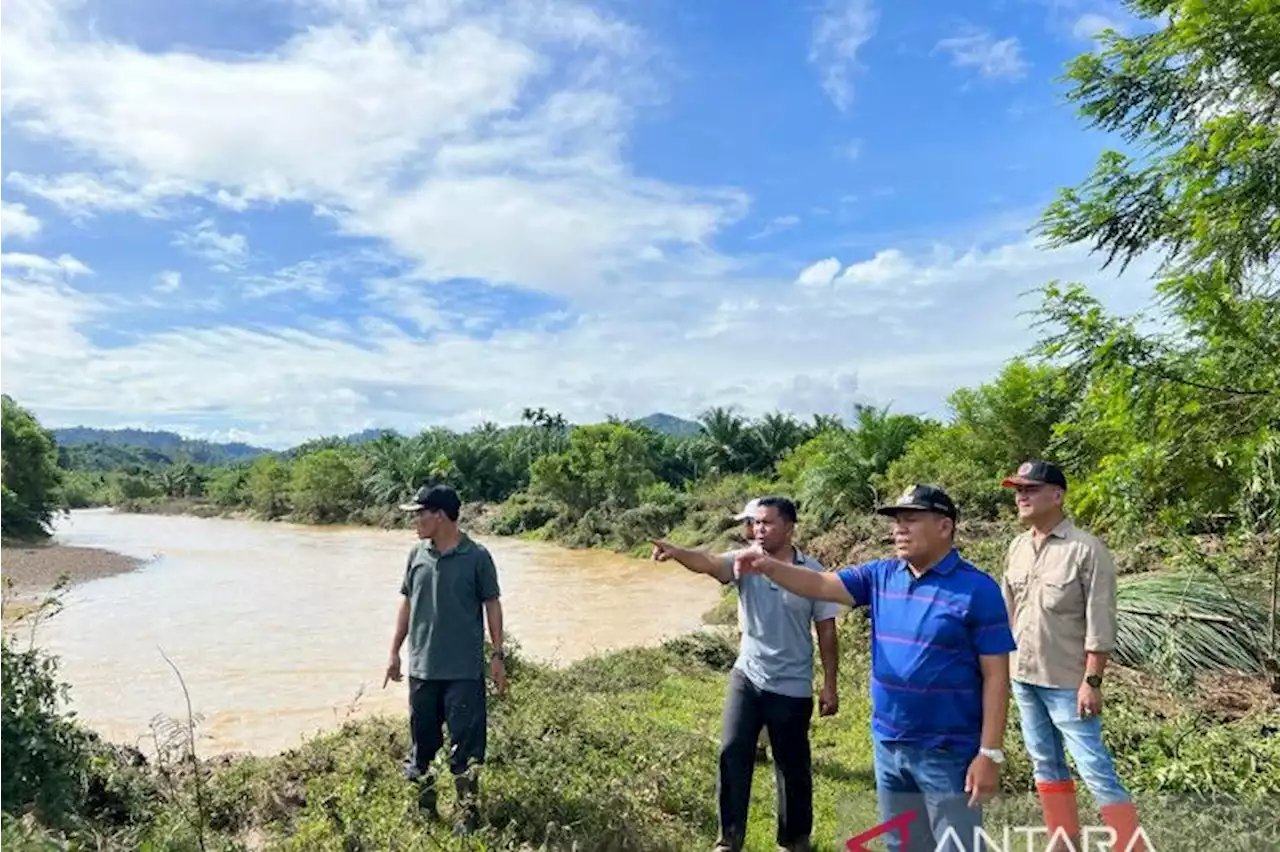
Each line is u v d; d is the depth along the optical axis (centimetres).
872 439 2369
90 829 425
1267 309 495
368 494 5303
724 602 1728
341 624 1560
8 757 443
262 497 5628
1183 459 499
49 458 3559
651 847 464
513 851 430
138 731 884
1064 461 598
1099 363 518
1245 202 491
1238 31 475
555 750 580
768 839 485
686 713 810
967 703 316
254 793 550
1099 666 387
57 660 512
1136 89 629
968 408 1845
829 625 466
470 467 5431
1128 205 623
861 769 625
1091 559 399
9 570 2248
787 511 454
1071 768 511
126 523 5016
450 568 506
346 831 437
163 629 1491
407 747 623
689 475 5106
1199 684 684
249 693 1052
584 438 4031
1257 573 755
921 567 334
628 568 2680
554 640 1455
